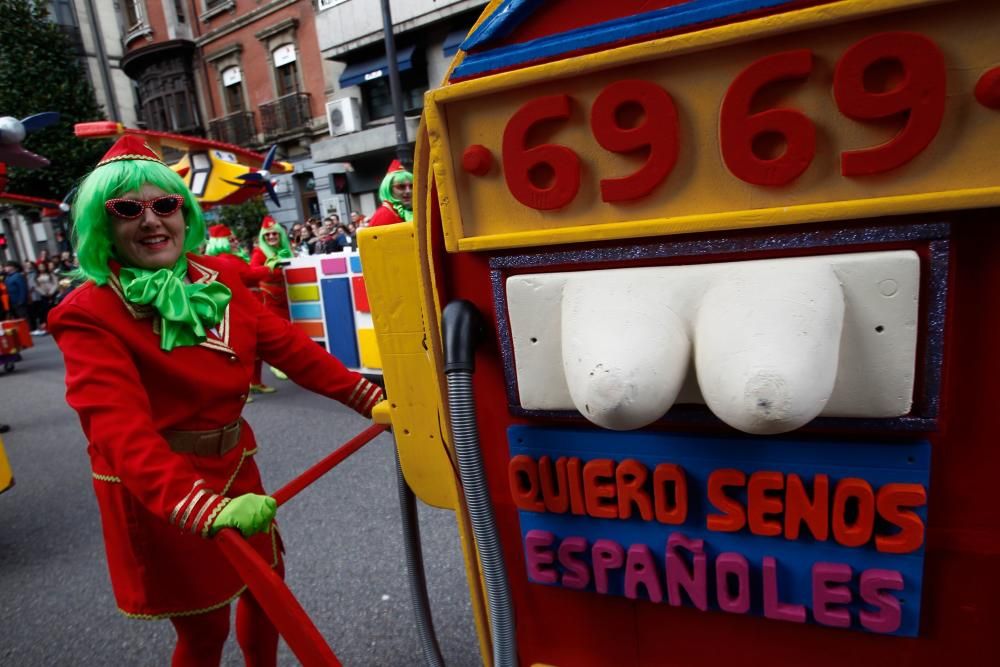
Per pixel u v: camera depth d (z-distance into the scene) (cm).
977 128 65
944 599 81
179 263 130
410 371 111
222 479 129
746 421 69
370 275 109
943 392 75
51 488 359
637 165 77
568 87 78
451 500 115
